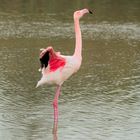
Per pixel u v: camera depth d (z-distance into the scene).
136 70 21.38
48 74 14.48
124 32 30.64
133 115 15.41
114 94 17.64
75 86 18.66
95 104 16.45
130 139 13.51
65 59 14.53
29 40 27.17
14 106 15.99
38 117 15.13
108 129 14.26
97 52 24.97
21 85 18.41
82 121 14.86
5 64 21.56
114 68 21.64
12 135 13.61
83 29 31.19
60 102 16.64
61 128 14.27
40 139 13.40
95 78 19.86
